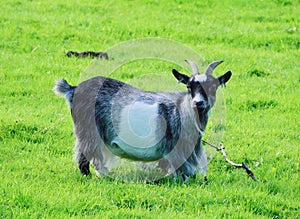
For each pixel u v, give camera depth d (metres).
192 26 27.95
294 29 27.45
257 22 29.17
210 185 12.71
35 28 26.61
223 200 12.02
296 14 30.12
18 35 25.56
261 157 14.80
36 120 16.33
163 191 12.09
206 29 27.66
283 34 26.91
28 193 11.62
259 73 22.38
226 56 23.77
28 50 24.05
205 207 11.64
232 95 19.72
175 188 12.27
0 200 11.35
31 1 31.05
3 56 22.95
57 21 27.73
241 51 24.88
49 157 14.20
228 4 31.80
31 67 21.83
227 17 29.70
